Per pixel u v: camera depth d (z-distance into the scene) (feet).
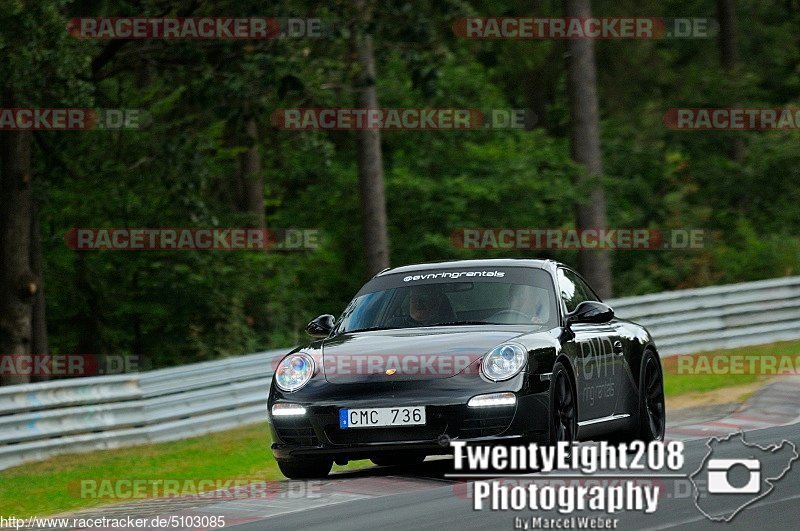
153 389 146.61
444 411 86.17
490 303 97.76
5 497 108.78
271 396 91.61
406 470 99.96
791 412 137.08
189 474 115.34
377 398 87.35
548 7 373.40
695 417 138.82
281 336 286.25
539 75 400.88
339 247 315.37
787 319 220.23
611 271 329.11
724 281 311.88
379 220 221.87
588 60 245.04
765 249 315.17
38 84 172.55
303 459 90.94
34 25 167.53
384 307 100.07
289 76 198.70
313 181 315.78
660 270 317.63
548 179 298.15
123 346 272.51
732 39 403.13
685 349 207.41
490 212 295.69
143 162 228.02
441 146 307.37
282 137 262.88
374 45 213.46
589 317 97.50
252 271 275.18
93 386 140.46
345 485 90.74
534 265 101.60
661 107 380.17
